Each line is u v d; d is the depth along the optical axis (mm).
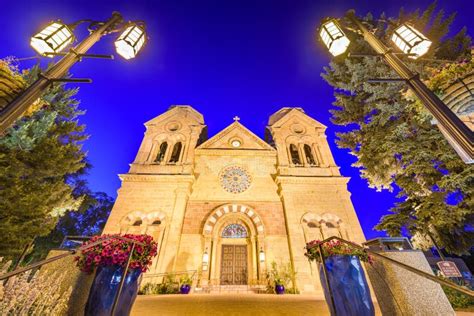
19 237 10133
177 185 17062
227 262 15047
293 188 17469
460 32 11328
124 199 16297
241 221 16656
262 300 9078
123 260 4270
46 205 11734
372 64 11992
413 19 12109
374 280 5246
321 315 6352
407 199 10742
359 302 4531
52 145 12617
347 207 16719
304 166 19422
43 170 12234
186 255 14570
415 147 10047
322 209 16578
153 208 16016
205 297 9961
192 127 21625
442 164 9680
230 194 17828
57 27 4051
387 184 12219
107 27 4660
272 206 17250
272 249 15055
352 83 13359
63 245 5930
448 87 3969
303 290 12906
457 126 2877
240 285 13680
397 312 4637
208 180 18562
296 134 22000
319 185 17703
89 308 3904
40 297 4070
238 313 6586
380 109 11484
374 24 4699
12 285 3818
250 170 19344
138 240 4785
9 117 2852
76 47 4059
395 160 11375
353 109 13570
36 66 13000
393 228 10453
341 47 4449
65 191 13172
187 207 16875
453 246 9258
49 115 13031
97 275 4211
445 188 8859
